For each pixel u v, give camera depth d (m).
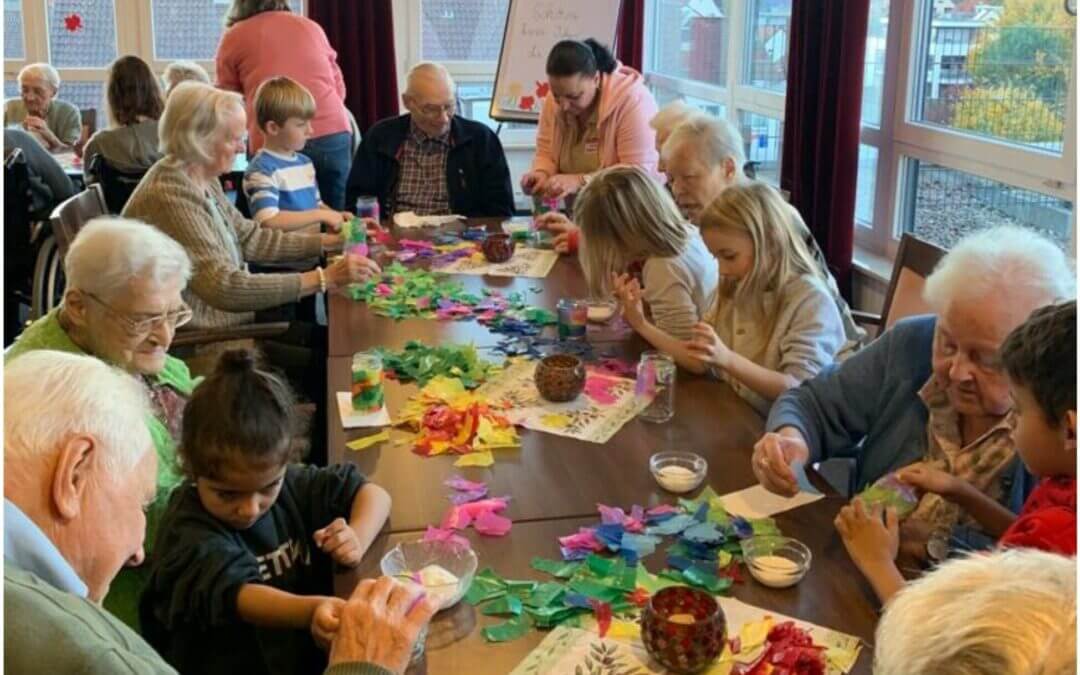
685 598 1.38
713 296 2.59
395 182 4.20
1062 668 0.70
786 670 1.29
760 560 1.52
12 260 4.34
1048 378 1.26
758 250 2.27
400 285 3.02
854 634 1.39
